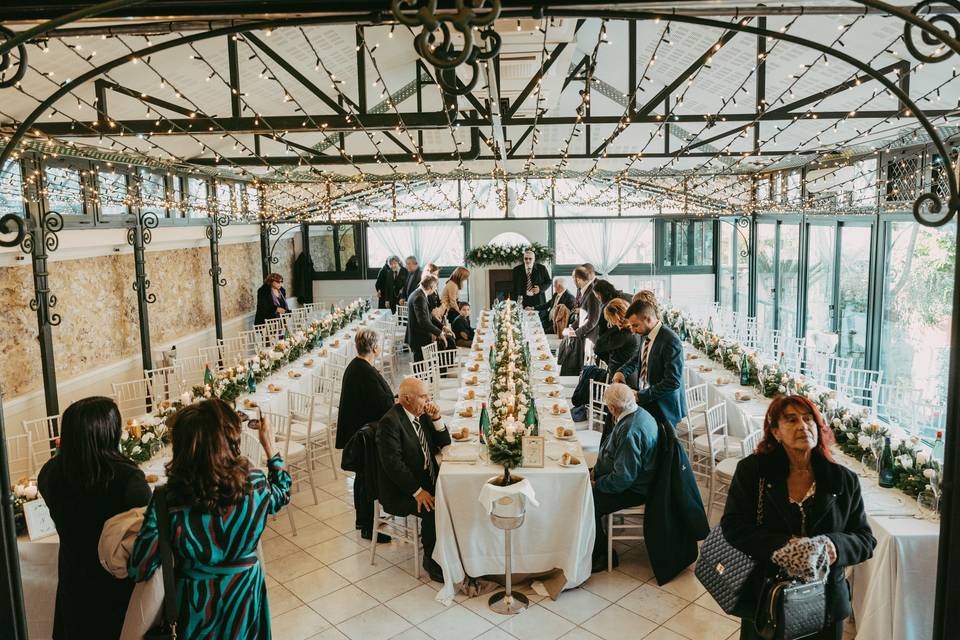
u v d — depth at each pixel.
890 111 7.36
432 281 12.45
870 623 4.35
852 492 3.14
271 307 14.44
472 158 11.14
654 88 10.49
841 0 2.42
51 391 7.99
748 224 14.91
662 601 5.32
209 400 2.76
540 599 5.38
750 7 2.62
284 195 15.45
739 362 8.98
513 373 7.29
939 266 8.52
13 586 2.46
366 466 5.81
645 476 5.51
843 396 7.91
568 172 14.16
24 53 2.33
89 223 9.38
